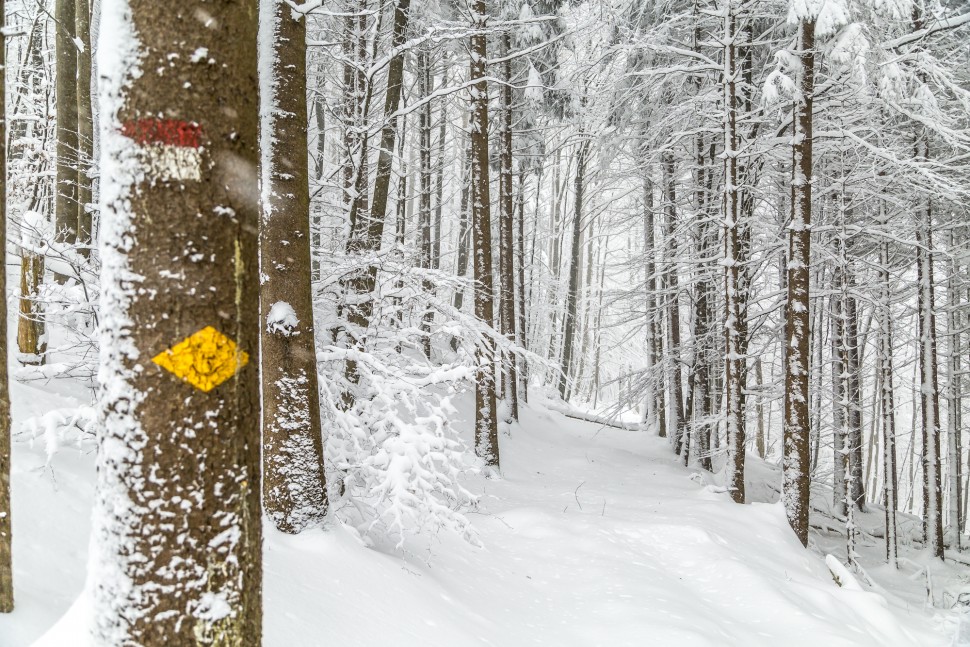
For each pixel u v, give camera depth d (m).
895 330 16.11
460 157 23.66
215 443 1.85
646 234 18.84
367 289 8.78
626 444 19.36
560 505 10.52
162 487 1.79
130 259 1.82
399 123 18.64
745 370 13.98
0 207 2.94
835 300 14.98
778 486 17.03
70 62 7.77
